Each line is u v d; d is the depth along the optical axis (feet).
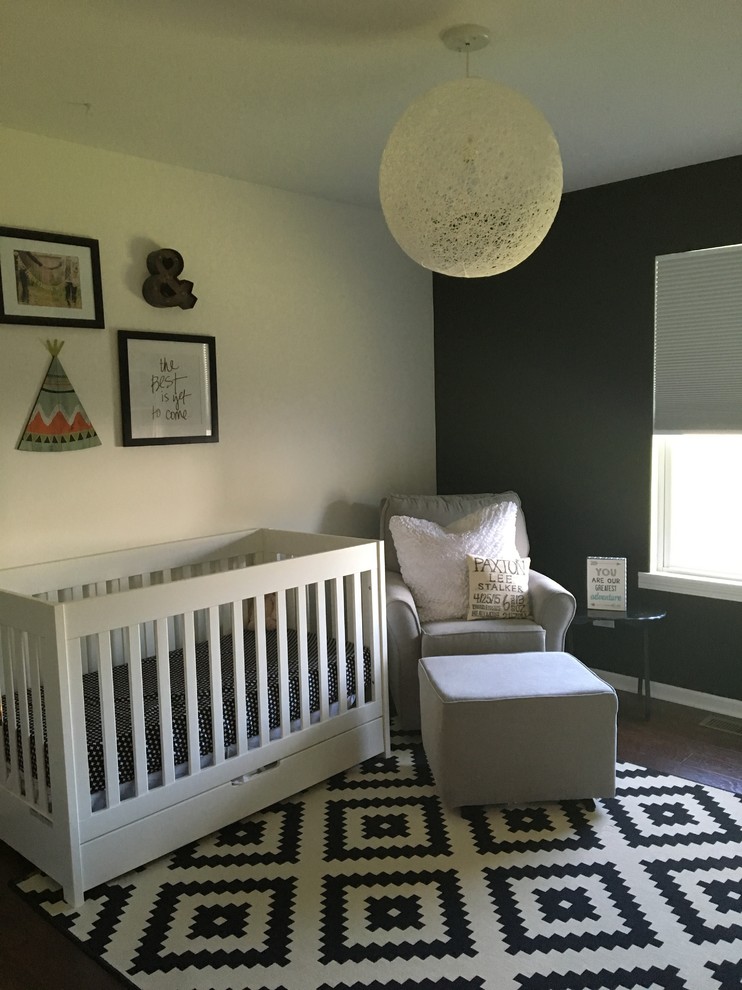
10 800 7.96
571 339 12.64
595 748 8.63
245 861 7.94
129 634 7.52
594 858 7.82
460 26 6.71
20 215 8.98
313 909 7.13
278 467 11.93
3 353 8.92
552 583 11.07
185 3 6.19
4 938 6.85
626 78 7.94
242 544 11.31
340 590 9.61
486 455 13.89
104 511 9.93
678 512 12.06
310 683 9.59
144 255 10.14
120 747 7.75
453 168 6.37
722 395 11.16
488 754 8.57
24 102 8.17
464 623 10.86
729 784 9.34
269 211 11.56
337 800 9.16
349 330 12.85
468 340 13.91
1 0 6.07
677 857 7.80
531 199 6.59
